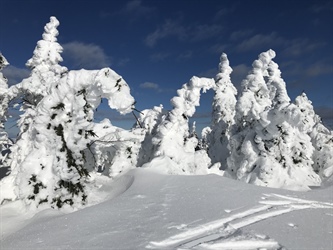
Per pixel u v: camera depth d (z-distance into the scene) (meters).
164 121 17.19
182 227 6.21
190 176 11.02
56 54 19.98
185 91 17.39
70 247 5.40
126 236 5.80
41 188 10.01
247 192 9.16
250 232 5.89
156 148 17.25
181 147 16.97
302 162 18.36
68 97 10.33
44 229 6.59
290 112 17.09
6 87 18.06
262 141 18.19
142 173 11.46
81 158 10.44
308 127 19.19
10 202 10.29
